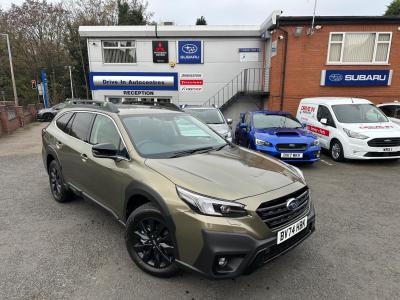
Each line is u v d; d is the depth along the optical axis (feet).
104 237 12.41
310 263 10.61
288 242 9.04
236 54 54.13
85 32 53.01
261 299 8.77
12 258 10.91
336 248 11.67
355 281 9.61
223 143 13.24
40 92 92.94
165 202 8.65
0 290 9.15
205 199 8.14
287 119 28.84
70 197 16.30
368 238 12.53
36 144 38.81
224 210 8.02
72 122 14.78
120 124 11.71
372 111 28.94
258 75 54.65
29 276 9.84
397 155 25.09
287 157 23.67
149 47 54.08
